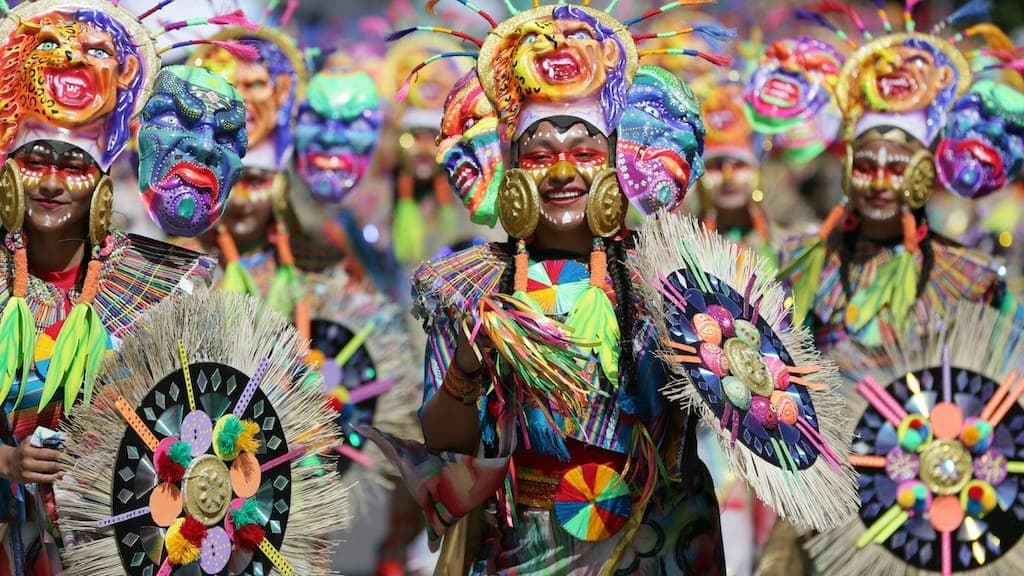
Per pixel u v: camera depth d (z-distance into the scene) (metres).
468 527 7.05
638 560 6.79
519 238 6.87
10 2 7.48
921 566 8.62
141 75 7.04
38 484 7.00
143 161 7.12
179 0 10.83
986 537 8.66
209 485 6.66
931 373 8.70
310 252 11.02
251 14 11.70
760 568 9.37
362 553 13.26
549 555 6.80
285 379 7.02
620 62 6.95
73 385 6.84
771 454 6.46
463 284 6.94
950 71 9.66
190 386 6.65
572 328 6.54
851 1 13.41
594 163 6.85
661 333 6.42
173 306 6.68
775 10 13.09
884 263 9.66
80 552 6.35
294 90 10.68
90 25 6.99
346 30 13.25
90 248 7.11
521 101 6.92
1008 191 14.84
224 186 7.26
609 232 6.87
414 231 12.29
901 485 8.64
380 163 12.45
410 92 12.29
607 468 6.74
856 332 9.58
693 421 6.95
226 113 7.24
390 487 10.91
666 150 6.94
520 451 6.86
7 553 7.08
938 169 9.91
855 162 9.67
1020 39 14.86
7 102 6.89
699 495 6.97
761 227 12.05
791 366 6.75
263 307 7.05
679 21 12.95
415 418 11.10
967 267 9.71
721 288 6.69
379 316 11.04
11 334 6.85
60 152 6.86
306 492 7.05
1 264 7.00
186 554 6.57
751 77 11.40
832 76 11.30
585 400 6.59
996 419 8.66
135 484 6.45
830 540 8.66
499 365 6.75
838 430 6.80
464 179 7.15
